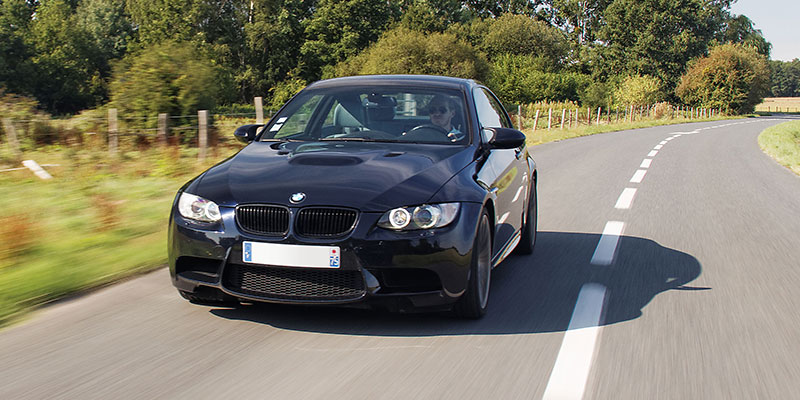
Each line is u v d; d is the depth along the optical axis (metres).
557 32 85.56
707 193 10.25
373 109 4.71
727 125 45.66
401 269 3.50
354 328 3.69
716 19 89.06
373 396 2.80
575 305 4.25
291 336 3.54
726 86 79.06
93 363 3.14
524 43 79.25
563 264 5.43
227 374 3.02
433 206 3.58
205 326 3.69
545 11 94.69
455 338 3.57
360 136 4.51
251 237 3.53
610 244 6.28
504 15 81.69
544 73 70.88
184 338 3.50
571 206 8.62
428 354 3.31
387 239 3.46
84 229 6.29
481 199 3.81
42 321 3.76
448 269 3.55
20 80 56.69
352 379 2.98
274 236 3.52
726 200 9.55
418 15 69.06
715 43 85.00
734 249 6.22
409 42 55.16
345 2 65.50
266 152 4.27
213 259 3.62
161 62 16.39
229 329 3.64
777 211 8.68
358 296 3.50
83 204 7.75
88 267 4.80
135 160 11.78
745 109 82.25
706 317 4.07
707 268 5.41
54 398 2.74
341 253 3.45
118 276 4.70
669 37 83.81
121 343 3.41
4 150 12.23
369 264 3.45
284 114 4.88
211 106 16.97
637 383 3.01
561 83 69.44
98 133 13.60
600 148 19.86
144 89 16.14
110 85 16.59
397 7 74.38
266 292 3.59
